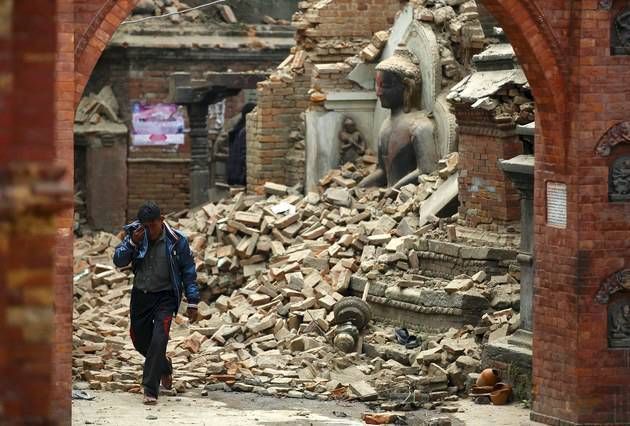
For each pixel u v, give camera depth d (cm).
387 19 4881
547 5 2845
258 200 4669
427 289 3631
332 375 3400
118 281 4316
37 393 1222
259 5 6981
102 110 6456
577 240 2869
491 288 3575
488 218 3806
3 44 1231
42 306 1227
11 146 1241
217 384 3294
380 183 4478
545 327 2955
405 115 4422
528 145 3381
